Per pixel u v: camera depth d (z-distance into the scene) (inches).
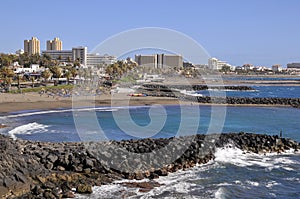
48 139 1206.3
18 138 1215.6
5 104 2260.1
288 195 713.6
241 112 2209.6
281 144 1083.3
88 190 652.1
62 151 853.2
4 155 698.8
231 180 781.9
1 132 1364.4
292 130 1528.1
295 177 821.2
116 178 734.5
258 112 2222.0
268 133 1437.0
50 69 4471.0
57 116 1831.9
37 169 700.0
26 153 810.2
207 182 759.7
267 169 871.1
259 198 693.3
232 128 1556.3
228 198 681.0
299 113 2185.0
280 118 1932.8
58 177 698.8
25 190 623.8
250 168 875.4
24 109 2090.3
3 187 605.3
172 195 673.6
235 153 995.9
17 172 652.7
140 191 681.0
